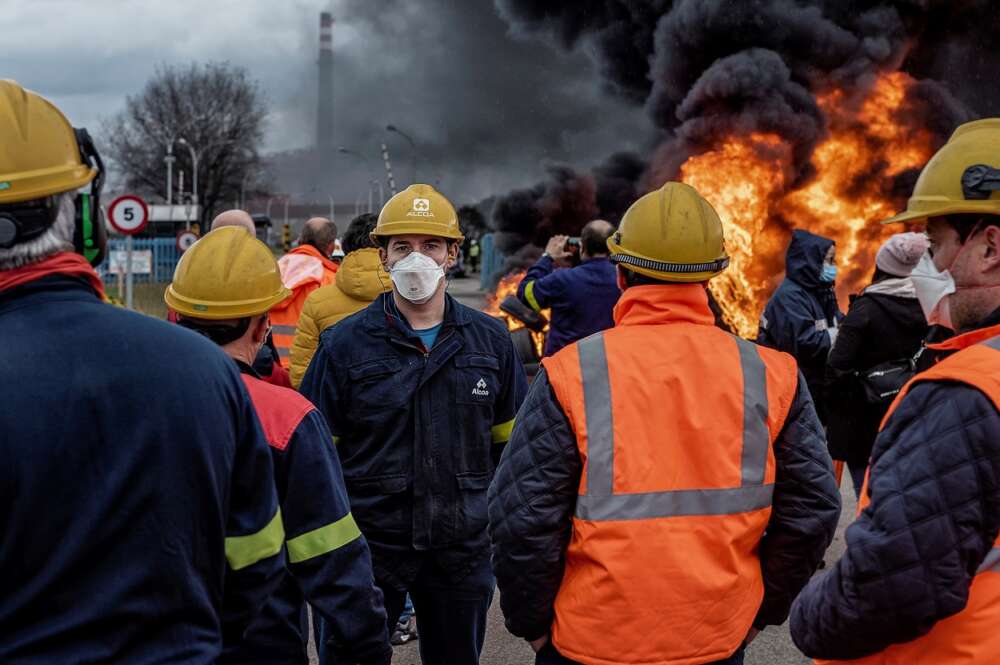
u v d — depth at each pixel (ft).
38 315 4.99
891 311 15.49
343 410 11.12
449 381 11.10
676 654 6.97
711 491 7.09
